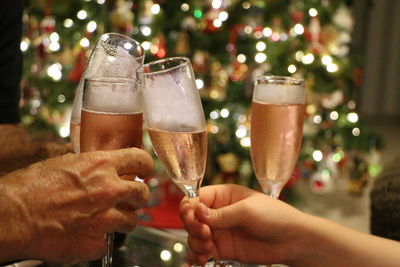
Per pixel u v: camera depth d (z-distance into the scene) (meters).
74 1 2.40
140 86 0.76
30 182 0.74
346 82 2.68
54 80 2.50
